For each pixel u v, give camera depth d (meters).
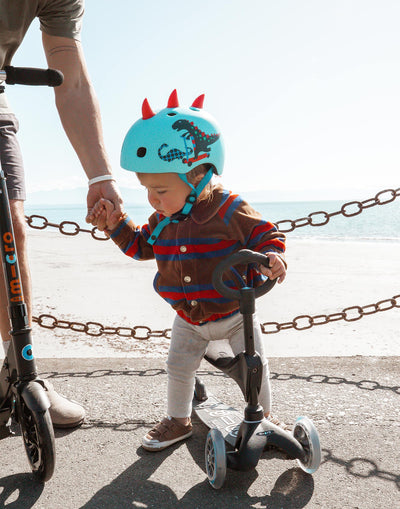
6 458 1.84
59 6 2.07
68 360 2.94
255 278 1.91
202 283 1.83
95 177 2.09
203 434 2.06
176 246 1.87
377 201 2.75
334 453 1.85
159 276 1.98
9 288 1.60
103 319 4.33
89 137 2.13
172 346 1.98
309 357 2.94
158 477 1.72
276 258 1.64
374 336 3.68
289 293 5.56
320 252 10.38
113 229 2.02
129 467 1.78
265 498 1.58
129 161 1.76
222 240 1.82
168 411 1.99
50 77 1.58
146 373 2.73
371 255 9.65
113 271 7.33
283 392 2.43
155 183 1.76
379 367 2.76
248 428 1.67
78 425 2.11
